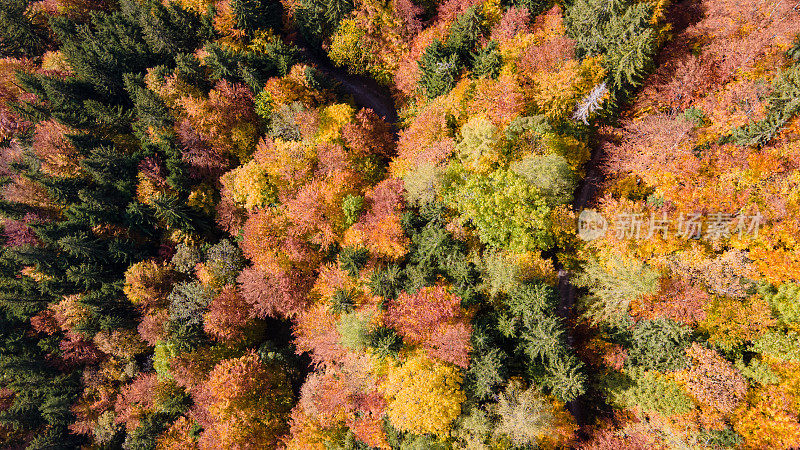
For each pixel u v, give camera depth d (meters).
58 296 49.34
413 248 35.62
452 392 30.47
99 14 60.41
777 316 30.02
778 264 29.08
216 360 42.91
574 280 34.22
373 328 32.72
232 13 50.97
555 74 35.84
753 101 31.67
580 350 34.53
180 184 47.25
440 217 35.09
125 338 48.03
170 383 44.84
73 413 51.34
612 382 32.53
